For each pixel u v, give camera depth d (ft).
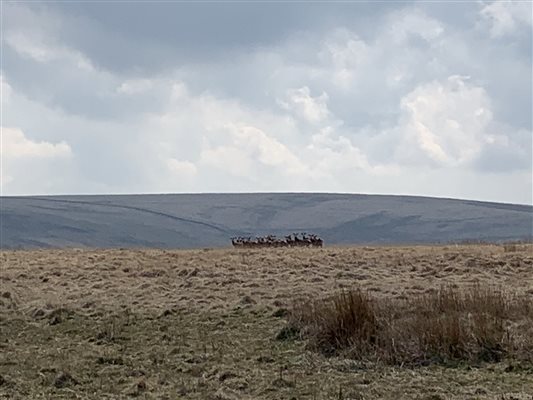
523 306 63.52
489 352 53.16
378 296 75.61
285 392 46.68
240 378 49.88
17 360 56.08
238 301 76.48
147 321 69.56
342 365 52.70
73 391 47.62
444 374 50.06
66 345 61.93
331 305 63.26
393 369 51.60
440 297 64.90
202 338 62.90
